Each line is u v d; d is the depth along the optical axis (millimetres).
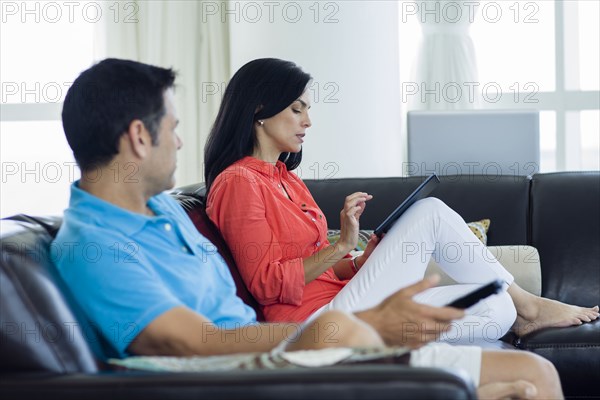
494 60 5793
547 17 5766
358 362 1862
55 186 6035
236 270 2928
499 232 4000
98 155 2162
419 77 5531
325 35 5027
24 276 1868
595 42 5773
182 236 2277
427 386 1666
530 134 4746
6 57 5988
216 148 3160
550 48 5773
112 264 2023
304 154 5059
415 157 4770
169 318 2006
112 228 2115
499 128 4754
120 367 2025
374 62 5086
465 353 2184
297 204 3189
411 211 3055
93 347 2043
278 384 1689
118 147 2158
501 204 4016
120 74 2162
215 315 2326
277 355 1822
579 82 5785
